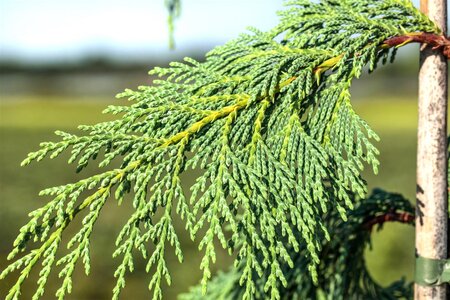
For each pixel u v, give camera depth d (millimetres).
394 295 542
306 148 362
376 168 352
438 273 390
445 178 388
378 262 1634
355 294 515
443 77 381
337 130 367
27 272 337
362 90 15352
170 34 633
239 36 408
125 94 385
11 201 2951
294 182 357
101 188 352
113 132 365
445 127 385
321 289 501
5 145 6355
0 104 16859
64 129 9961
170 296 1742
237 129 372
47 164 4176
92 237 2170
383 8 387
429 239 390
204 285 338
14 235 2354
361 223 487
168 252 2008
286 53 387
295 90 378
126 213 2490
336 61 380
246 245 355
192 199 354
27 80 18656
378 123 11367
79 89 18281
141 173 356
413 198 2506
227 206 349
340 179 358
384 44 380
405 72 14828
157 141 364
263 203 353
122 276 345
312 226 352
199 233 2111
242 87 382
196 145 365
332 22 388
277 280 487
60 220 344
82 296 1750
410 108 14219
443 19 380
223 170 357
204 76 393
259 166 361
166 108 373
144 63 17500
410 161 3945
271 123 374
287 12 407
